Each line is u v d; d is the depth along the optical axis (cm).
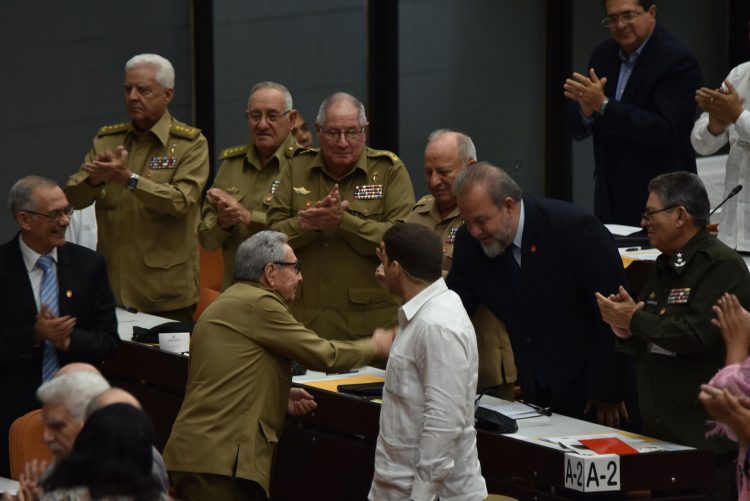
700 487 1364
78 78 2569
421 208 1744
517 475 1398
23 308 1616
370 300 1784
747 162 1844
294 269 1506
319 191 1803
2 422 1623
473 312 1605
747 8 3400
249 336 1470
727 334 1292
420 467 1235
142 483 916
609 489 1326
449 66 3017
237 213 1878
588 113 2042
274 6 2773
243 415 1463
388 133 2934
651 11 2062
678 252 1440
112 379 1898
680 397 1456
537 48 3152
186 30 2689
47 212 1603
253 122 1995
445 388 1235
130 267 2019
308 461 1659
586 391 1571
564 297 1533
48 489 915
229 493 1462
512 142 3134
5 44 2480
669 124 2034
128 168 2011
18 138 2512
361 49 2906
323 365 1489
